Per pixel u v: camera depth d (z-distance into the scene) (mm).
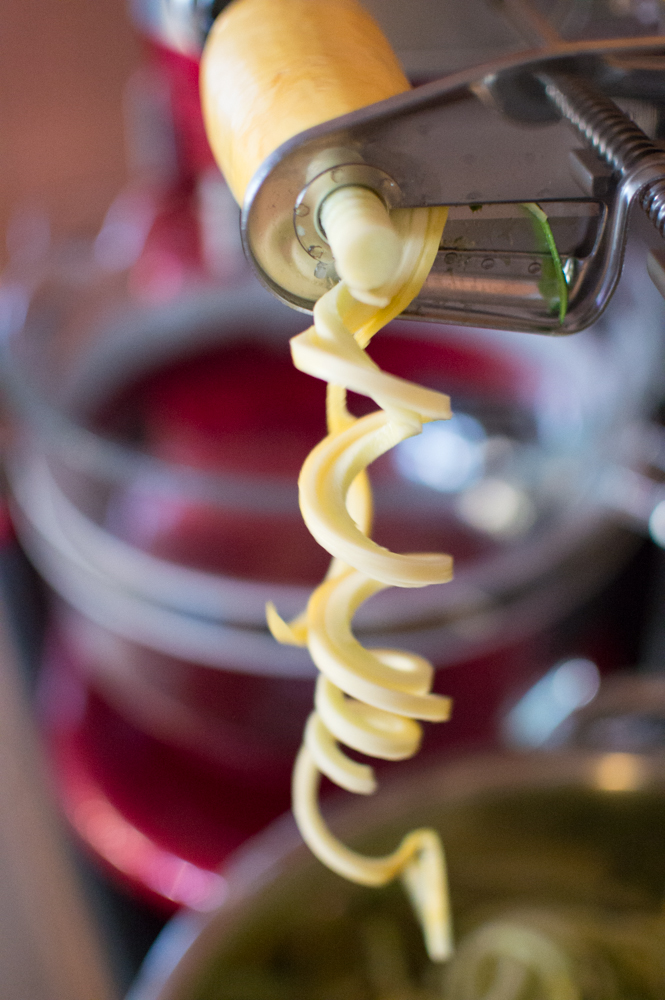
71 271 1172
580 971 839
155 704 1047
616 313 1020
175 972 719
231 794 1085
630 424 879
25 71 1354
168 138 1214
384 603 901
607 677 1046
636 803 831
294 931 797
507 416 1066
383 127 407
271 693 957
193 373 1155
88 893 1071
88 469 896
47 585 1161
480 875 870
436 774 828
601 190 414
